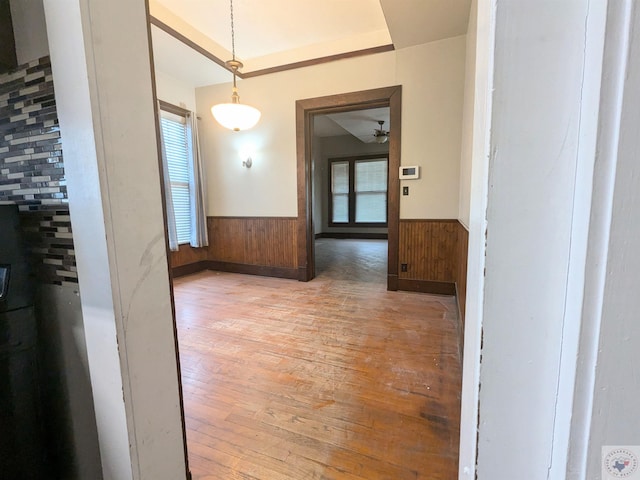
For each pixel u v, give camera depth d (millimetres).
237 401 1578
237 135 4180
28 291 834
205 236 4434
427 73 3146
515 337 380
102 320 746
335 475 1146
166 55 3357
